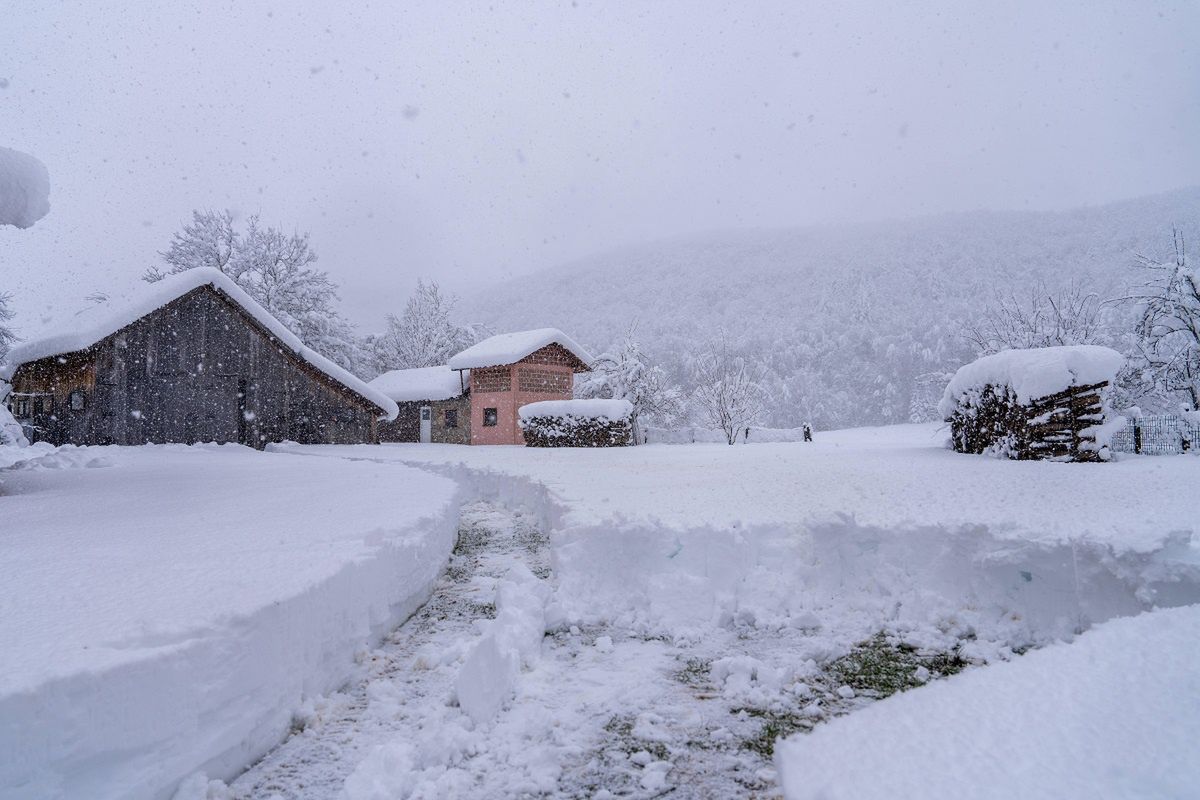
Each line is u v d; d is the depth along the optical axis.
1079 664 2.92
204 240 40.75
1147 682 2.62
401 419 36.88
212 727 2.57
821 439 34.44
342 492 8.23
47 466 12.97
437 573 5.86
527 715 3.30
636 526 5.40
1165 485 7.49
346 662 3.72
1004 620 4.49
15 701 1.93
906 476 9.31
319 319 42.06
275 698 2.96
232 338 23.36
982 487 7.61
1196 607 3.47
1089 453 11.23
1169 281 21.11
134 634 2.53
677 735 3.12
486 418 32.34
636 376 40.06
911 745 2.29
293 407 25.17
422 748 2.85
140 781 2.24
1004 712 2.50
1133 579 4.02
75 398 20.73
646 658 4.17
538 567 6.39
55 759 2.01
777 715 3.33
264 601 3.01
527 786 2.68
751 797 2.58
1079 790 1.91
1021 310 26.91
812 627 4.64
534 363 31.77
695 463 13.98
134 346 20.95
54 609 2.89
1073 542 4.34
